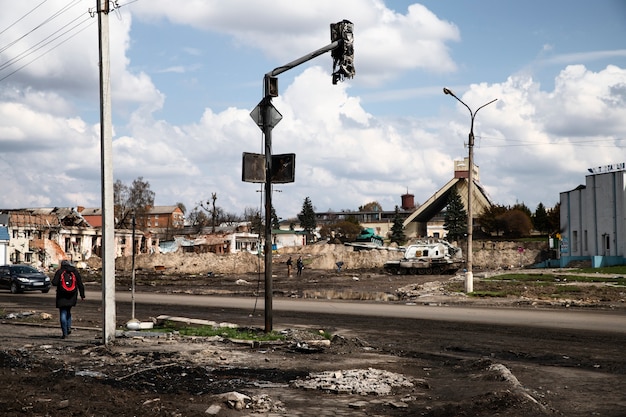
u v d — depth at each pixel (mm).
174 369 11438
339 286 44969
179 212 175875
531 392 9531
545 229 118562
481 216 114812
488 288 36875
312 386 9922
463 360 12680
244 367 11867
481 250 91625
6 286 39938
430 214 133000
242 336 15656
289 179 15914
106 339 14797
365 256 89438
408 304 28234
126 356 12883
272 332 16219
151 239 112750
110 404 8555
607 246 61219
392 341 15984
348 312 24047
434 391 9820
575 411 8562
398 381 10273
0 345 14953
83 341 15680
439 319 21094
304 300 31078
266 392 9641
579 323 19359
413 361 12961
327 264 87812
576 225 67062
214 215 132625
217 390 9727
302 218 154625
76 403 8594
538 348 14414
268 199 16234
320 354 13727
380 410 8547
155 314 24094
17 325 19984
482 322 19984
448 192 122375
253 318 22219
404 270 63000
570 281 41812
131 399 8867
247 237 120312
